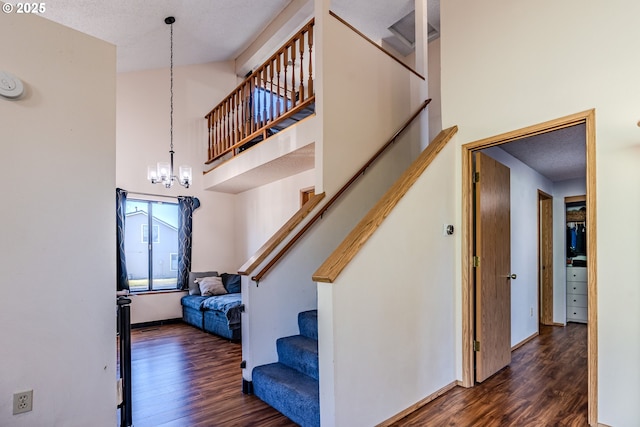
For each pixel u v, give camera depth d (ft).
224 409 8.28
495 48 9.22
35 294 5.53
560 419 7.58
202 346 13.66
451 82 10.12
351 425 6.65
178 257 18.47
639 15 7.03
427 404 8.34
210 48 18.08
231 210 20.88
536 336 14.94
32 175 5.57
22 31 5.55
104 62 6.41
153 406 8.43
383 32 18.34
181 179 13.64
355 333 6.84
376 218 7.41
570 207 18.95
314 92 11.55
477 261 9.64
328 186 10.80
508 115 8.89
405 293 8.04
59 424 5.68
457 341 9.53
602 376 7.20
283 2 15.69
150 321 17.35
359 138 11.85
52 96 5.80
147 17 12.96
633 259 6.93
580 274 17.97
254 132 14.51
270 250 9.32
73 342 5.88
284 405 7.95
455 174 9.86
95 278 6.16
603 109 7.39
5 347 5.24
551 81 8.18
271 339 9.64
